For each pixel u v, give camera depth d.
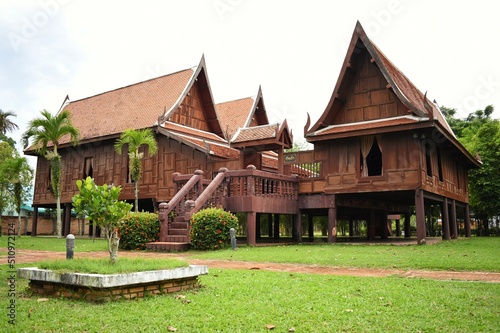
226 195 16.36
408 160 16.39
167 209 15.36
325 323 4.71
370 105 17.78
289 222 39.88
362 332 4.40
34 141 23.59
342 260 10.50
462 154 22.08
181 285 6.58
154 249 14.48
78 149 28.17
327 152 18.25
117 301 5.68
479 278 7.88
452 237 22.41
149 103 26.69
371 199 21.55
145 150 24.69
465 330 4.47
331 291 6.48
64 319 4.81
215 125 27.38
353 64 17.97
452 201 22.39
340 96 18.03
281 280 7.49
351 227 29.56
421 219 15.95
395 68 20.62
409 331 4.43
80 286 5.84
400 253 12.05
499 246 14.72
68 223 28.58
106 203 6.45
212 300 5.82
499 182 29.08
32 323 4.68
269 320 4.83
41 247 16.66
